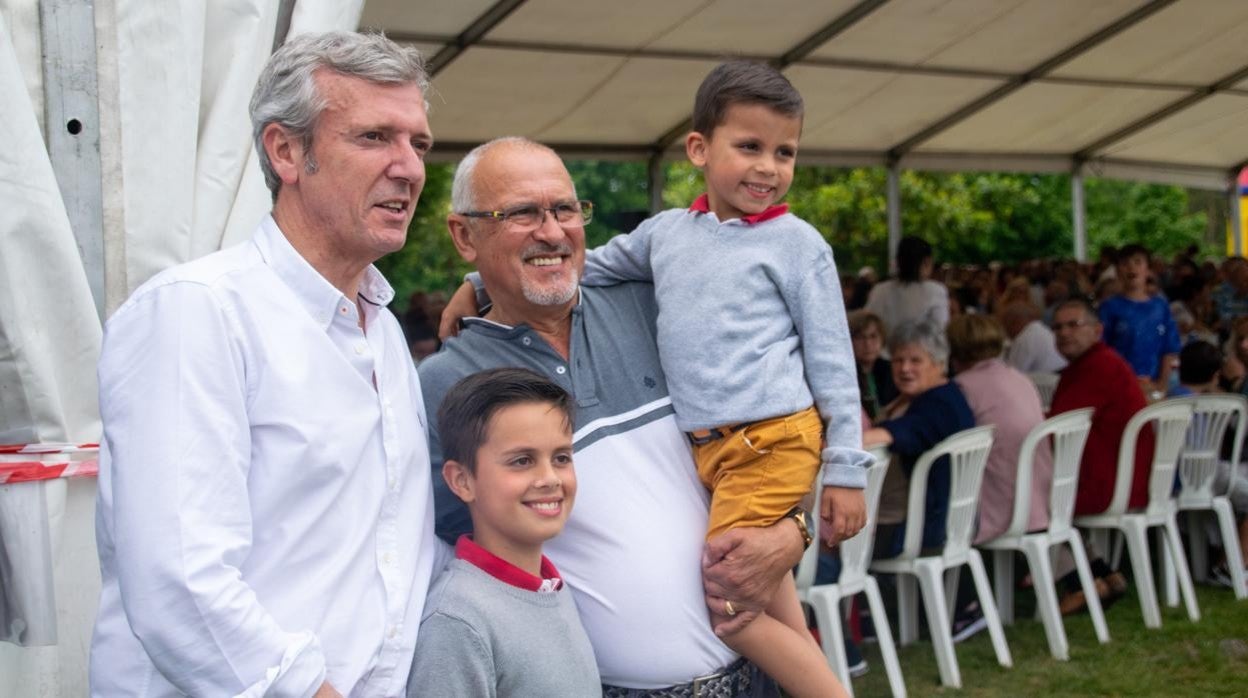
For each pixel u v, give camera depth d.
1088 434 5.49
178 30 2.30
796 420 2.20
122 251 2.28
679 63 7.84
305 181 1.71
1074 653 5.02
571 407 1.98
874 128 9.98
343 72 1.68
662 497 2.21
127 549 1.52
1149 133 10.97
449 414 1.96
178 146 2.31
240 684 1.52
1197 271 11.77
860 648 5.21
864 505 2.22
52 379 2.13
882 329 6.13
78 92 2.25
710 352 2.22
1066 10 7.67
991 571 6.44
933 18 7.56
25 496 2.10
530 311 2.22
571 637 1.96
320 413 1.67
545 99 8.28
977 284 11.83
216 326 1.60
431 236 21.41
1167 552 5.68
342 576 1.67
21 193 2.09
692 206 2.41
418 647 1.81
